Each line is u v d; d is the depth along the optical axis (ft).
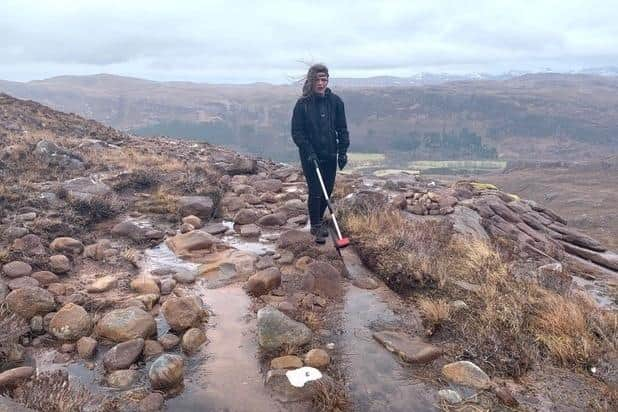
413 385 10.95
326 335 13.04
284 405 10.19
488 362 11.64
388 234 18.53
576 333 12.41
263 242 20.04
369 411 10.09
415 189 26.40
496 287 15.16
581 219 169.78
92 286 14.65
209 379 10.99
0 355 11.14
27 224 18.25
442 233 19.19
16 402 8.62
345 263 17.83
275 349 12.14
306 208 24.17
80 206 21.39
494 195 26.71
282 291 15.39
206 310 14.11
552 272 16.24
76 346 11.87
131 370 10.98
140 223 21.56
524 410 10.09
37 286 13.80
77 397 9.75
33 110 46.11
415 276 15.67
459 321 13.38
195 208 22.99
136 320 12.38
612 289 17.95
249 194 26.25
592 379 11.08
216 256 18.28
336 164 19.20
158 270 16.47
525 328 12.91
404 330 13.34
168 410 9.93
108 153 34.30
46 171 27.17
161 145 43.83
